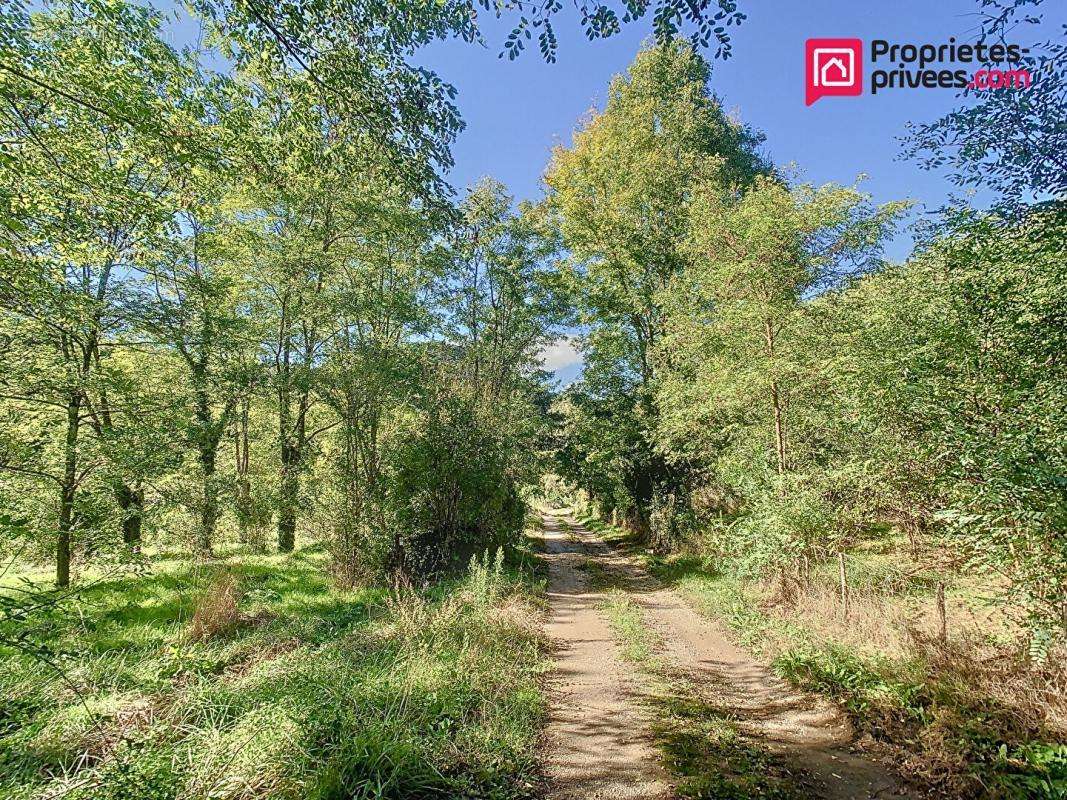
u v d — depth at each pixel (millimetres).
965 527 4180
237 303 15906
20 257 6508
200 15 4777
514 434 17844
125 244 7652
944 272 4977
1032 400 3859
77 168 6059
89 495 8219
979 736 4219
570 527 37375
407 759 4207
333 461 14133
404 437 14859
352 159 5887
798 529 7426
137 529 11641
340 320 14211
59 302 7988
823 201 9023
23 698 4926
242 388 14023
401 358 14109
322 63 4734
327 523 12992
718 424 11930
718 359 10578
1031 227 4121
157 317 12219
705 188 12594
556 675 7070
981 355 4488
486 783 4156
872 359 6062
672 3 3617
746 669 7191
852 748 4688
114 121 5297
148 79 5859
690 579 13344
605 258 19797
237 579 10352
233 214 14219
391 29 4727
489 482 16531
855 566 8289
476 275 21141
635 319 20250
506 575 12977
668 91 19312
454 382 16625
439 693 5457
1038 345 4172
